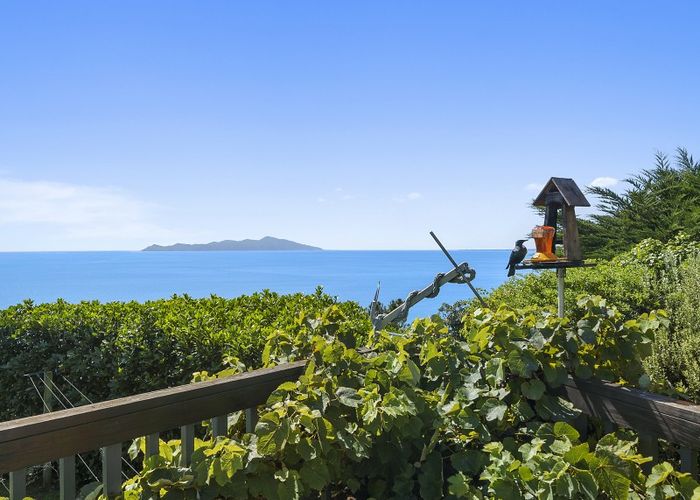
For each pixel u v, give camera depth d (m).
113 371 5.03
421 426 2.82
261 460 2.41
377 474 3.00
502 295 7.92
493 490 2.47
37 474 5.43
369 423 2.66
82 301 6.62
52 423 1.90
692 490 2.16
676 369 3.40
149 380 4.88
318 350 3.00
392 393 2.77
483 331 2.98
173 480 2.22
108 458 2.10
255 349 4.55
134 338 4.98
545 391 3.01
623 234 11.20
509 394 2.98
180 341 4.82
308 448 2.48
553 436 2.70
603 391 2.72
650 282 6.59
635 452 2.45
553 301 6.84
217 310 5.63
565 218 3.72
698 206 10.30
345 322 3.69
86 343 5.26
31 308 6.40
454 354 3.07
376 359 3.01
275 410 2.46
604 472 2.31
